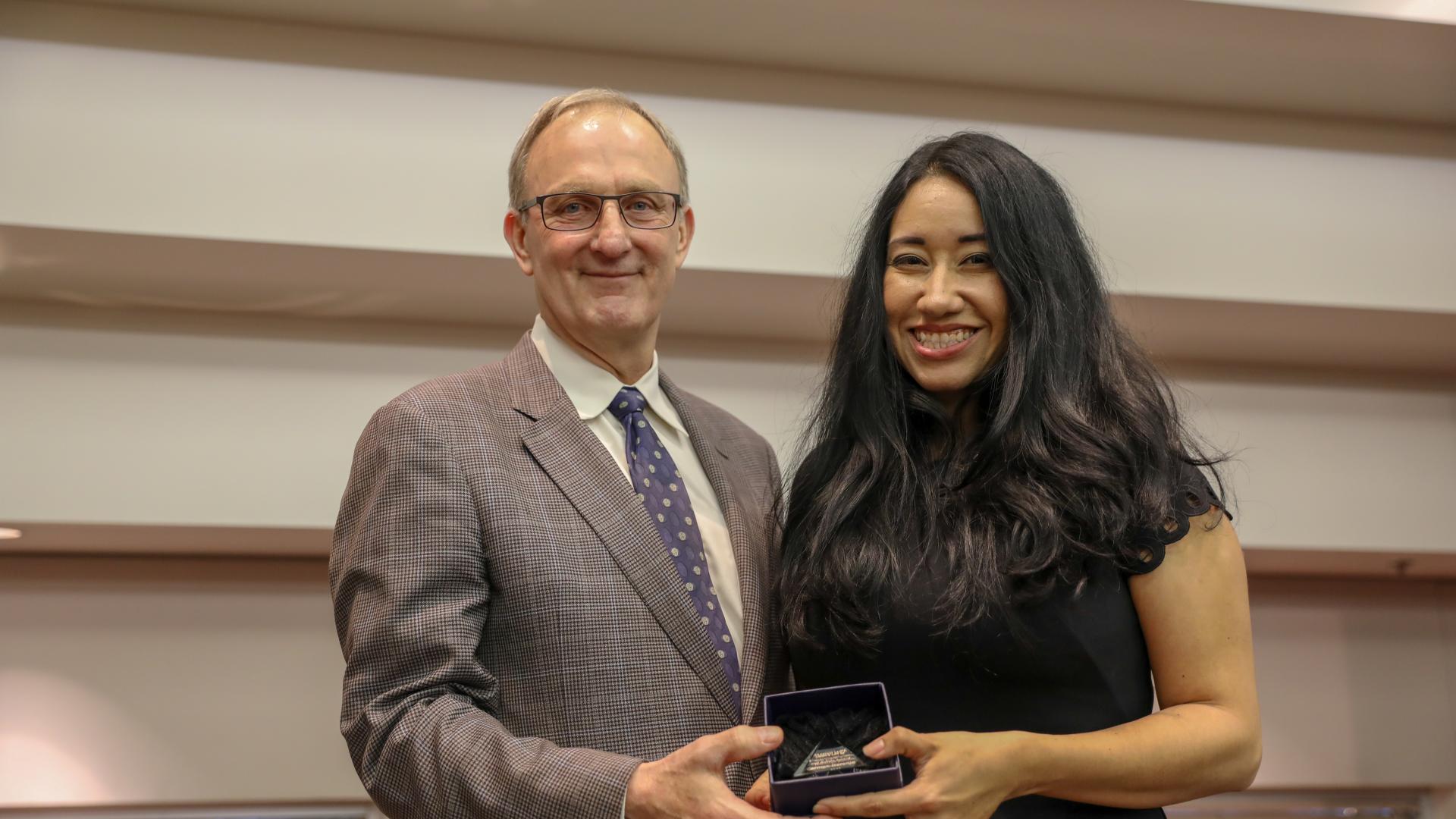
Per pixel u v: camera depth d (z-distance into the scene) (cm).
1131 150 294
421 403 171
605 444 180
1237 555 154
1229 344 323
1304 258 295
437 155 259
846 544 162
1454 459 341
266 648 313
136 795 301
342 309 285
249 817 310
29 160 241
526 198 185
